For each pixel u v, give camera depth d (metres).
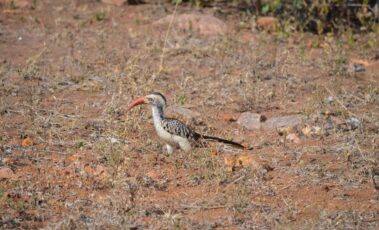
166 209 12.29
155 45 22.84
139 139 15.68
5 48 22.27
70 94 18.70
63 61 21.27
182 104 18.08
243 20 25.81
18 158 14.40
